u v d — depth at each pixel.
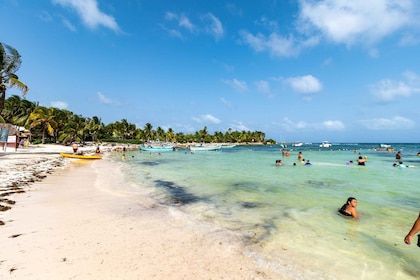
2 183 12.50
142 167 26.27
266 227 7.61
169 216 8.52
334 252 5.94
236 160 36.94
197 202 10.73
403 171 22.23
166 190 13.31
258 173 20.89
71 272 4.60
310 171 22.69
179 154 55.47
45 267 4.72
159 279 4.53
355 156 45.47
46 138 71.81
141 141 120.50
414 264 5.41
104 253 5.47
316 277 4.83
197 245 6.16
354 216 8.64
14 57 27.03
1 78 26.36
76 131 76.25
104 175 18.59
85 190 12.44
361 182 16.22
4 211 8.16
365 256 5.76
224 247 6.09
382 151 69.25
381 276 4.93
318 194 12.50
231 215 8.84
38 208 8.72
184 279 4.57
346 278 4.82
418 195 12.31
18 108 64.56
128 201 10.50
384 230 7.43
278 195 12.23
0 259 4.95
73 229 6.85
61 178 15.83
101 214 8.45
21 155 32.09
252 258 5.55
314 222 8.12
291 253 5.85
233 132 192.38
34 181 13.95
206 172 21.81
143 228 7.23
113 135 124.69
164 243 6.20
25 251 5.35
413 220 8.36
